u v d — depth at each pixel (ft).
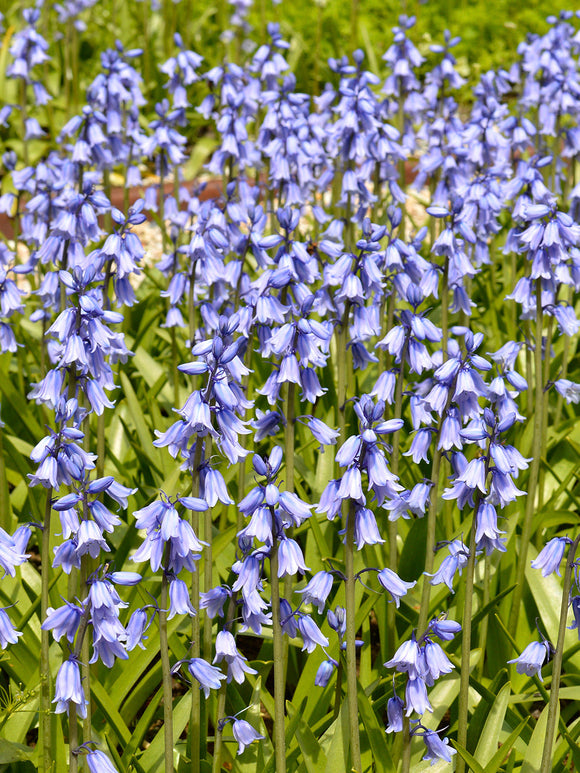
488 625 13.23
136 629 8.77
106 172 20.03
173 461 14.40
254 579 8.93
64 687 8.23
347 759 10.23
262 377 17.01
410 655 8.74
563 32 24.16
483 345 18.78
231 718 9.73
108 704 10.62
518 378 11.43
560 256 12.84
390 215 13.74
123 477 14.96
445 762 10.56
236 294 14.42
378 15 43.32
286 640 12.05
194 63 21.63
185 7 40.40
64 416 9.10
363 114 17.40
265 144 19.35
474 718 11.19
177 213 20.16
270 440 15.80
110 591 8.26
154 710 10.92
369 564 12.64
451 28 41.37
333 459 14.66
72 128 18.28
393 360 15.69
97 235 14.40
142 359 18.24
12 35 33.88
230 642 9.11
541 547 14.79
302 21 40.70
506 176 19.62
